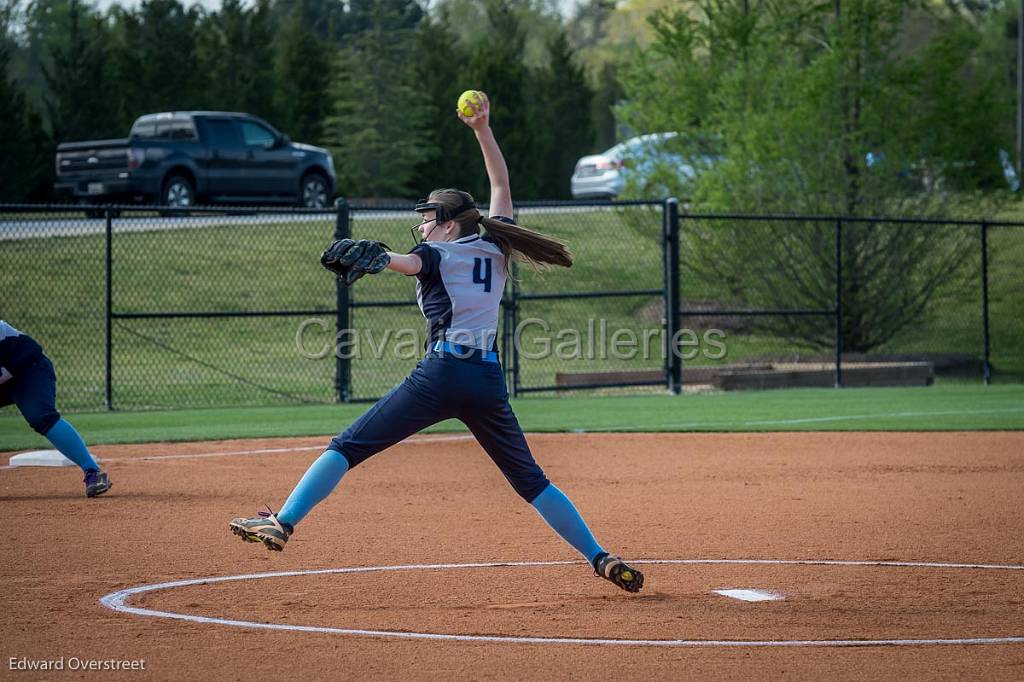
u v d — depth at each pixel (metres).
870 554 19.20
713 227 60.97
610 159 83.56
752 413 41.41
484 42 102.19
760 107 62.19
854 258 60.34
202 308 60.84
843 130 60.66
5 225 68.31
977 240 64.00
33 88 135.00
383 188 99.25
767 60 62.50
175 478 27.06
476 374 15.26
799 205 60.81
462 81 100.69
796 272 60.69
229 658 13.22
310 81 101.25
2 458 30.52
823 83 59.28
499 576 17.48
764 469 28.92
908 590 16.67
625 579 15.51
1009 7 133.38
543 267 16.28
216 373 53.28
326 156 75.50
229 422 38.72
